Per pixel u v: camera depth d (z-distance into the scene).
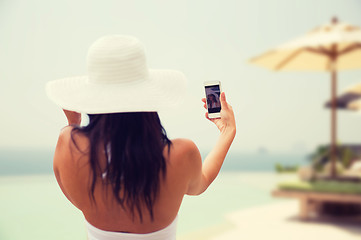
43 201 7.74
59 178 1.05
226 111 1.13
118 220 0.99
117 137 0.93
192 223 5.62
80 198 1.00
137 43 0.99
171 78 1.04
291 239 4.62
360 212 6.11
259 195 8.97
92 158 0.95
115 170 0.93
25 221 5.73
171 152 0.96
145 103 0.92
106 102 0.93
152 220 0.98
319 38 5.82
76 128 1.01
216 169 1.08
